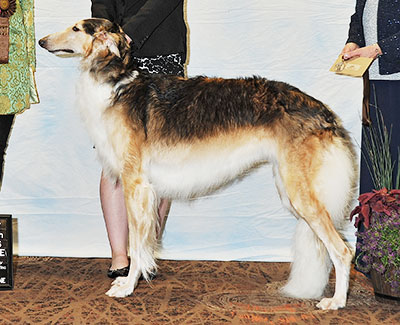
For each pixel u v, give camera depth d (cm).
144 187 315
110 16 344
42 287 335
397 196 313
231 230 405
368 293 331
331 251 303
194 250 406
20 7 337
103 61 315
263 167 397
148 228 317
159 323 283
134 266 321
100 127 318
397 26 323
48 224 408
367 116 345
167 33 341
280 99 309
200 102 315
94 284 342
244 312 299
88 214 407
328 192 302
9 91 322
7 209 407
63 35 316
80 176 405
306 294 321
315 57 388
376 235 309
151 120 314
